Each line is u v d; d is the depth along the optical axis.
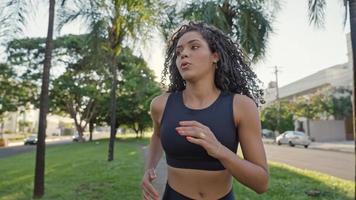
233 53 1.69
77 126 37.28
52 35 7.58
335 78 41.00
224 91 1.58
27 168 12.18
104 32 9.76
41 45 28.33
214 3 10.41
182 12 10.20
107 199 6.48
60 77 31.08
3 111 34.91
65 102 36.00
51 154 18.98
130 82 27.94
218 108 1.47
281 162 14.71
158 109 1.63
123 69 25.61
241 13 10.79
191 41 1.56
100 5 8.84
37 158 7.04
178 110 1.53
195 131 1.33
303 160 15.86
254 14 10.86
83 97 34.25
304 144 27.91
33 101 33.31
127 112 36.91
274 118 42.16
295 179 8.67
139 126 42.25
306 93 47.38
